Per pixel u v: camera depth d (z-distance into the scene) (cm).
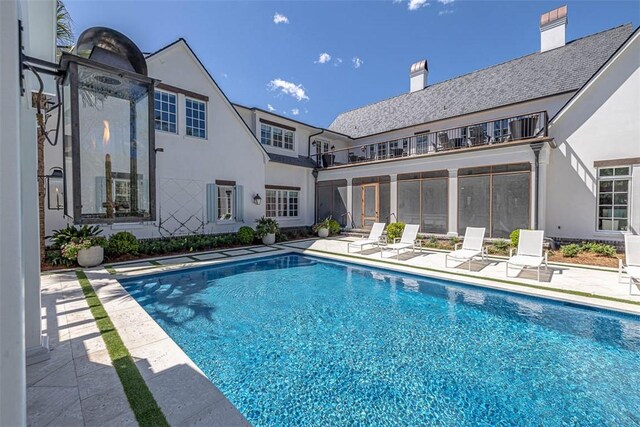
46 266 888
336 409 345
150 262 1004
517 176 1199
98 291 668
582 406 348
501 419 329
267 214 1752
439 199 1430
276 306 668
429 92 2073
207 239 1287
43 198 887
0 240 145
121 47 287
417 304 680
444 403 355
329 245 1425
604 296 640
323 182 1978
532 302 668
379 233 1306
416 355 461
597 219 1126
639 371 415
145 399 299
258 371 419
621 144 1070
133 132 296
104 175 281
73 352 393
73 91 257
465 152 1316
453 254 954
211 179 1403
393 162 1585
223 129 1449
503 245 1152
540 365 432
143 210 306
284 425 321
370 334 533
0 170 145
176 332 537
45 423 263
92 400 296
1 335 145
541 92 1405
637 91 1041
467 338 516
